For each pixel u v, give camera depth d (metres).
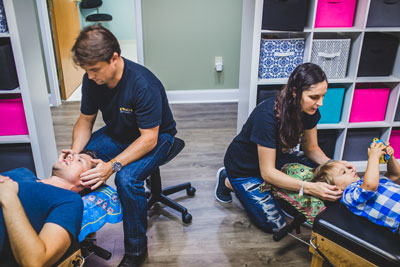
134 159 1.70
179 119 3.66
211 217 2.17
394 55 2.48
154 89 1.66
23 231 1.00
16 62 2.07
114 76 1.60
